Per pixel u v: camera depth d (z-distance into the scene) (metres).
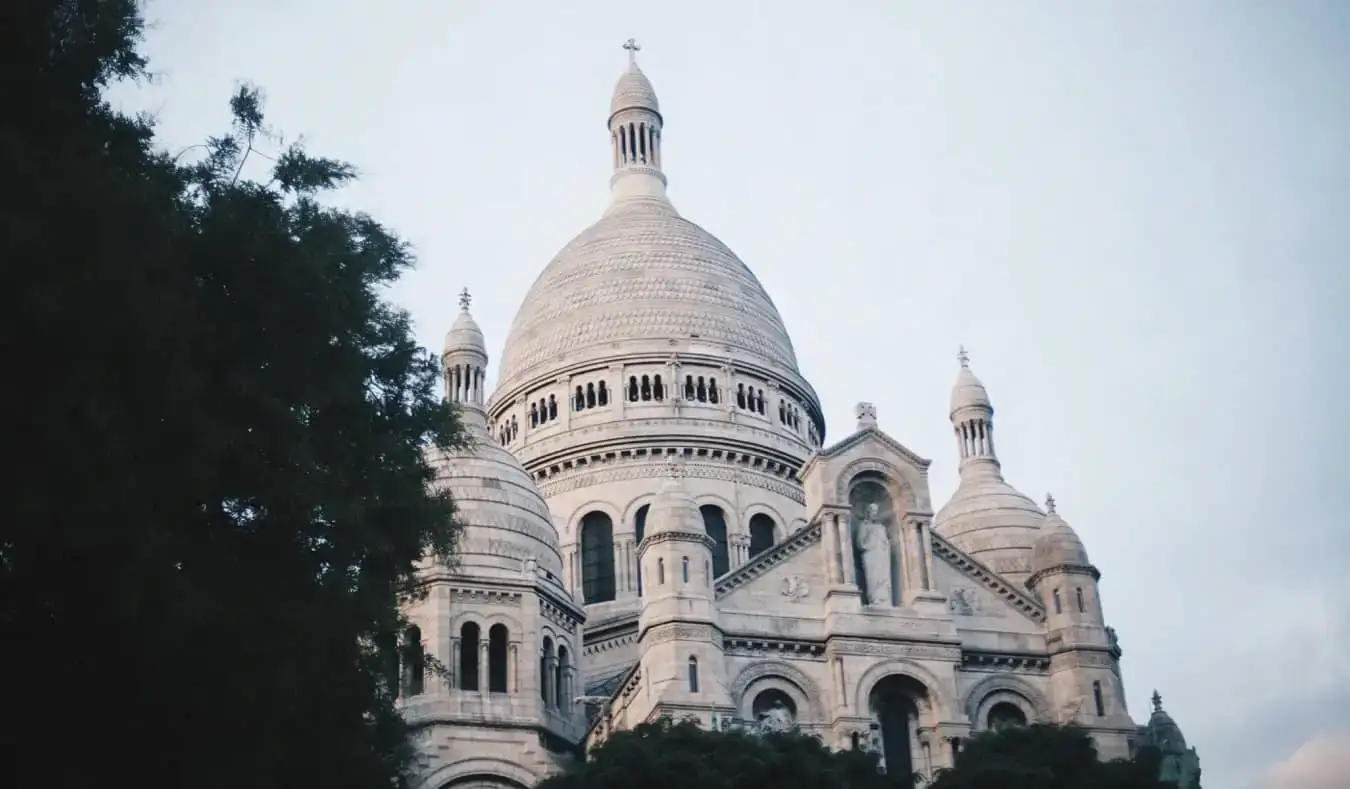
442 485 90.50
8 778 40.62
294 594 46.22
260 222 47.94
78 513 39.41
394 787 53.31
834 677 81.56
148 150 47.47
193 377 42.41
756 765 65.25
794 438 115.19
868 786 68.81
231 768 43.34
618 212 127.94
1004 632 86.50
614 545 107.50
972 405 110.88
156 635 40.94
